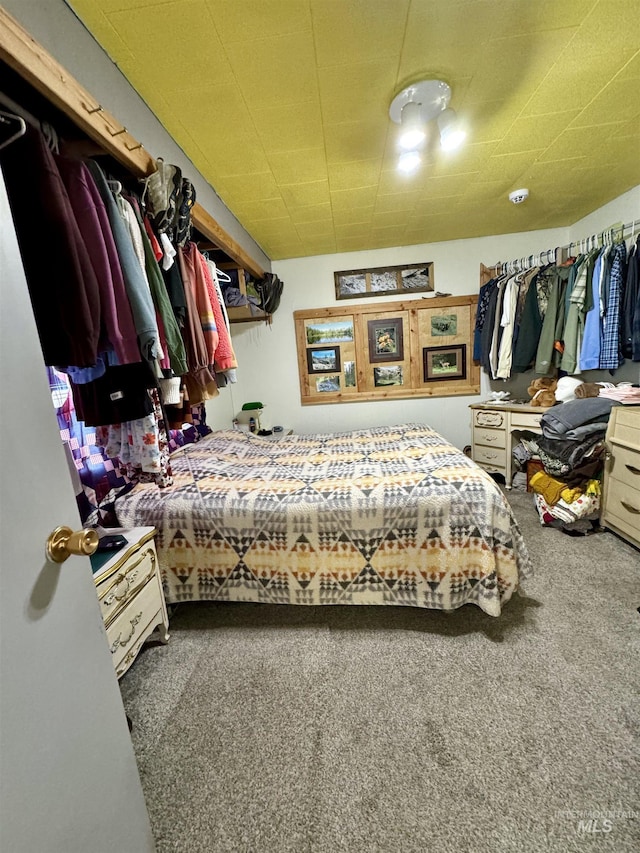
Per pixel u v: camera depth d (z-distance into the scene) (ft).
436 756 3.43
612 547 6.88
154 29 3.81
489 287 10.64
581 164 7.14
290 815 3.05
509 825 2.88
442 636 4.97
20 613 1.69
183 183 4.69
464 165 6.97
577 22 4.03
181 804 3.18
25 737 1.65
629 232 8.30
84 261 3.14
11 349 1.74
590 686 4.05
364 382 12.09
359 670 4.50
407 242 11.11
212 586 5.59
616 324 7.75
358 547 5.26
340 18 3.81
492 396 11.40
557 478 8.04
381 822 2.96
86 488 4.98
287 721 3.89
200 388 5.70
